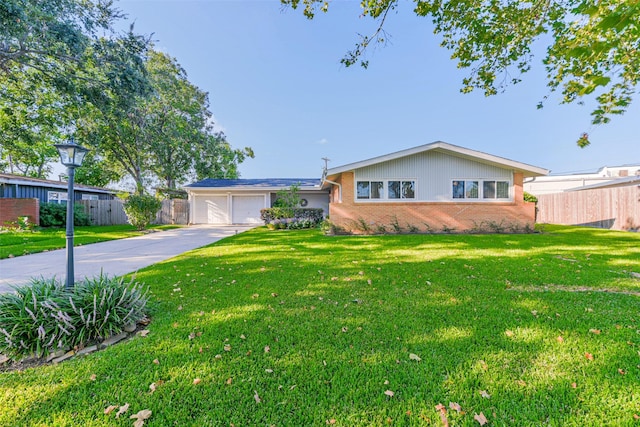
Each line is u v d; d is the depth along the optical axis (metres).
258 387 1.92
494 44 4.39
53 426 1.61
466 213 11.04
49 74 10.85
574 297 3.50
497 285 4.04
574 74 3.59
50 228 13.97
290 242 8.77
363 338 2.56
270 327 2.80
